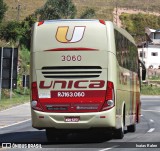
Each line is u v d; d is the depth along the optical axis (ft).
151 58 503.61
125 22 618.44
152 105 264.52
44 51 83.92
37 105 83.87
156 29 585.22
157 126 129.70
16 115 173.47
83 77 83.05
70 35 83.41
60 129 84.23
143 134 105.09
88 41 83.05
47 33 84.07
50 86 83.61
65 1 366.43
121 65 89.40
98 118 82.28
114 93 82.89
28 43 353.51
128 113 99.40
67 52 83.35
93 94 82.74
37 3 585.22
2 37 339.36
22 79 297.33
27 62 332.80
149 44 505.25
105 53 82.64
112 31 83.10
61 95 83.35
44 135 104.63
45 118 83.25
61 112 83.20
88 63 82.89
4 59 224.12
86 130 84.89
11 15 517.55
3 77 225.35
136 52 111.96
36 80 84.17
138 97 116.67
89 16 378.53
